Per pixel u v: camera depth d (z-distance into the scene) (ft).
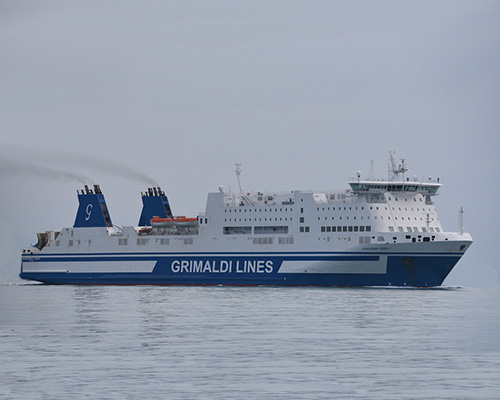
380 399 553.64
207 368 648.79
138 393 569.64
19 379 609.01
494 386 590.14
